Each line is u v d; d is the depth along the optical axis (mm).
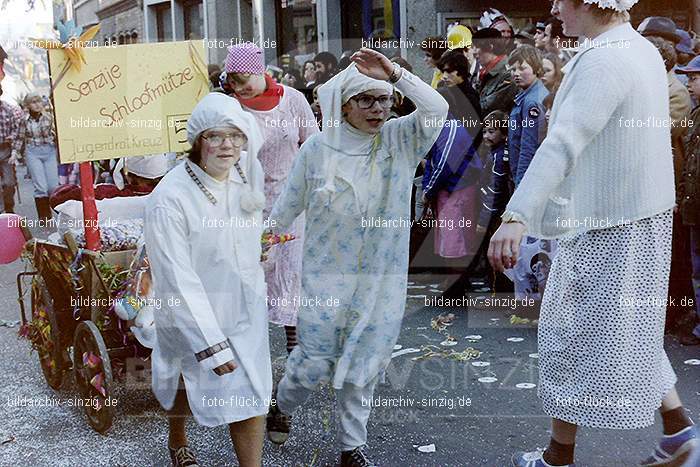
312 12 7500
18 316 6809
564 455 3676
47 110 10414
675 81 5410
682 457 3568
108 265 4406
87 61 4340
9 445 4367
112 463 4125
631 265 3387
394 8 6477
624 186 3334
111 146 4430
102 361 4293
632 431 4227
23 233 5070
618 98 3240
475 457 4039
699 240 5402
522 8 6152
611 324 3414
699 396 4668
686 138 5355
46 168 10492
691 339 5508
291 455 4109
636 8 7523
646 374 3459
